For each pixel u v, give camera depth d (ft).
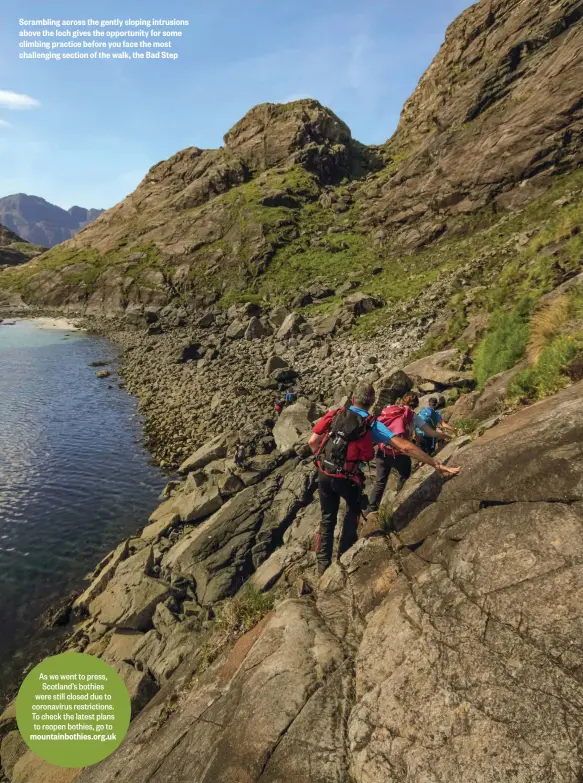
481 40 238.89
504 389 22.06
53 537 40.55
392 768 7.61
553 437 10.92
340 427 14.78
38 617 31.55
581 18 162.50
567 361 17.11
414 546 12.21
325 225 208.44
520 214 120.98
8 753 21.20
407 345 75.20
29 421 71.56
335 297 136.67
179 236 227.20
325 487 15.34
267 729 9.42
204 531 33.19
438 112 198.39
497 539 9.90
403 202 176.04
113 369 110.83
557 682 7.07
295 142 265.13
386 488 22.29
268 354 100.12
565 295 24.98
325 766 8.32
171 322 164.55
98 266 234.38
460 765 7.02
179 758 10.30
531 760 6.52
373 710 8.65
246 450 44.50
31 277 245.45
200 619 26.48
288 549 24.09
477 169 146.92
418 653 9.00
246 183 256.73
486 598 8.95
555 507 9.55
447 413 27.61
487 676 7.78
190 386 84.38
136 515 43.70
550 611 7.91
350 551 14.28
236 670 12.21
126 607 29.09
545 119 134.31
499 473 11.24
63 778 18.69
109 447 60.85
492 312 47.91
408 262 144.05
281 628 12.15
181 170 291.99
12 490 49.14
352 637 11.13
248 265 188.55
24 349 135.33
